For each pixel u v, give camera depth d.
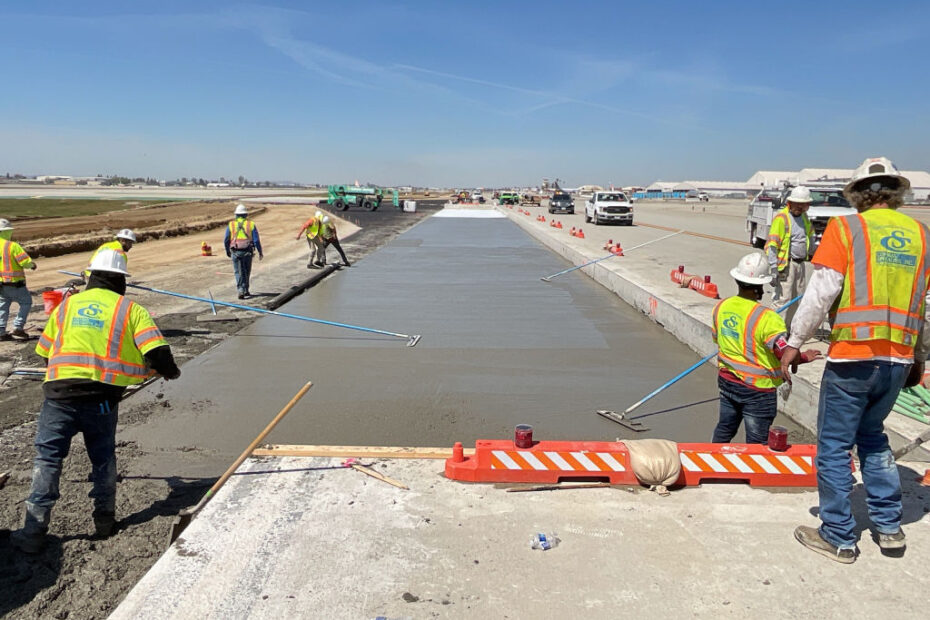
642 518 3.79
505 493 4.07
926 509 3.89
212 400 6.61
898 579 3.22
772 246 7.90
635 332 10.02
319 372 7.66
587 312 11.61
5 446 5.24
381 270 17.22
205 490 4.52
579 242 22.34
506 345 9.09
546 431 5.87
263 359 8.22
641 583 3.17
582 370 7.87
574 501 3.99
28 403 6.34
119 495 4.41
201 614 2.91
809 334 3.26
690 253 19.75
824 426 3.35
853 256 3.09
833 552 3.38
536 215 44.50
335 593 3.06
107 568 3.53
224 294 12.73
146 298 12.34
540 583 3.16
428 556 3.37
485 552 3.41
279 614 2.92
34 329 9.54
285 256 20.06
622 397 6.88
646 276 13.45
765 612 2.97
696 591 3.12
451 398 6.76
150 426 5.85
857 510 3.92
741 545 3.52
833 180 19.48
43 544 3.67
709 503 3.99
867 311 3.07
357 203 50.72
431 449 4.75
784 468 4.20
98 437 3.73
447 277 15.96
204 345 8.91
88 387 3.62
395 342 9.22
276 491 4.06
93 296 3.79
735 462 4.22
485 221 40.78
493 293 13.59
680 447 4.28
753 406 4.27
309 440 5.55
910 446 4.35
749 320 4.18
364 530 3.61
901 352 3.08
